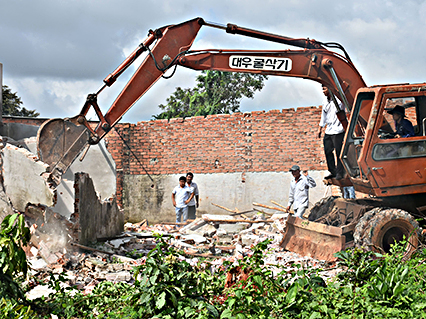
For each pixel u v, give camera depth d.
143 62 7.16
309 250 7.46
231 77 26.16
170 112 27.91
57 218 6.94
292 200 9.22
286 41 7.48
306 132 13.64
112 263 6.90
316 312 3.46
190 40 7.32
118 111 7.17
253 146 13.91
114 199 9.16
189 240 8.91
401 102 7.12
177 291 3.93
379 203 7.24
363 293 3.84
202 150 14.19
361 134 7.31
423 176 6.64
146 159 14.44
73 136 9.35
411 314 3.46
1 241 4.19
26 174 7.13
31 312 4.07
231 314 3.49
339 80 7.52
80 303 4.66
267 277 4.19
